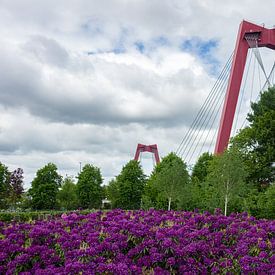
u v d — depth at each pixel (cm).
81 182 5650
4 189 4844
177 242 911
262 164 3684
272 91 4219
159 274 779
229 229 1058
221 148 4150
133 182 5303
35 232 878
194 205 3731
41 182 5222
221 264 870
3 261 773
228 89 4416
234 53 4672
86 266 705
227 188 3066
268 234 1053
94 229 1020
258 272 825
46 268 731
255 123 3894
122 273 709
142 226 953
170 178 3700
